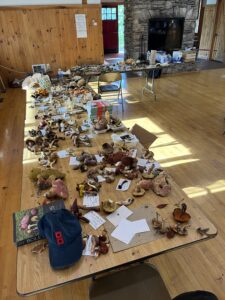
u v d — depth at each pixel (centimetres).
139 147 196
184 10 680
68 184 156
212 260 182
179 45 728
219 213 224
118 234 119
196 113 442
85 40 593
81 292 164
